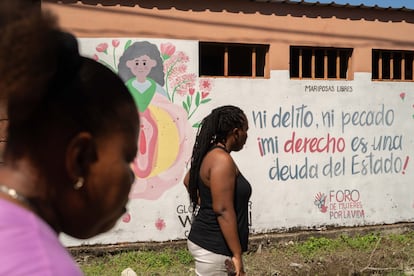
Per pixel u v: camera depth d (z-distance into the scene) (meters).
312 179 7.38
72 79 0.82
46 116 0.80
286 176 7.25
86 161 0.82
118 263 6.23
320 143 7.41
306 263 6.49
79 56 0.83
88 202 0.84
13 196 0.77
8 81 0.76
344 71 7.84
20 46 0.75
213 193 3.20
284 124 7.21
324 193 7.44
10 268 0.66
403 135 7.87
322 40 7.35
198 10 6.75
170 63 6.69
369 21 7.58
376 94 7.69
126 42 6.53
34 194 0.79
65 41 0.81
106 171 0.84
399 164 7.86
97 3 6.41
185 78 6.76
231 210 3.21
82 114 0.81
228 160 3.23
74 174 0.81
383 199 7.77
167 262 6.32
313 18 7.28
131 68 6.57
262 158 7.12
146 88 6.62
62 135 0.80
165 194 6.72
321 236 7.33
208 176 3.26
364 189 7.67
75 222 0.86
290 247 7.02
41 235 0.72
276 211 7.20
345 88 7.52
